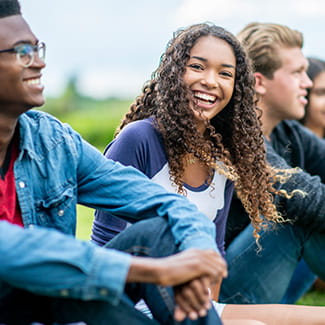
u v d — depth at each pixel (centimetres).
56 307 197
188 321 199
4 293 194
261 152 290
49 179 220
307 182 308
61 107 1680
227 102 276
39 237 180
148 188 231
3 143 211
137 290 212
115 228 263
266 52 346
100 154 239
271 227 306
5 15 201
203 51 268
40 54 212
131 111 297
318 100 423
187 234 206
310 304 395
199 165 273
